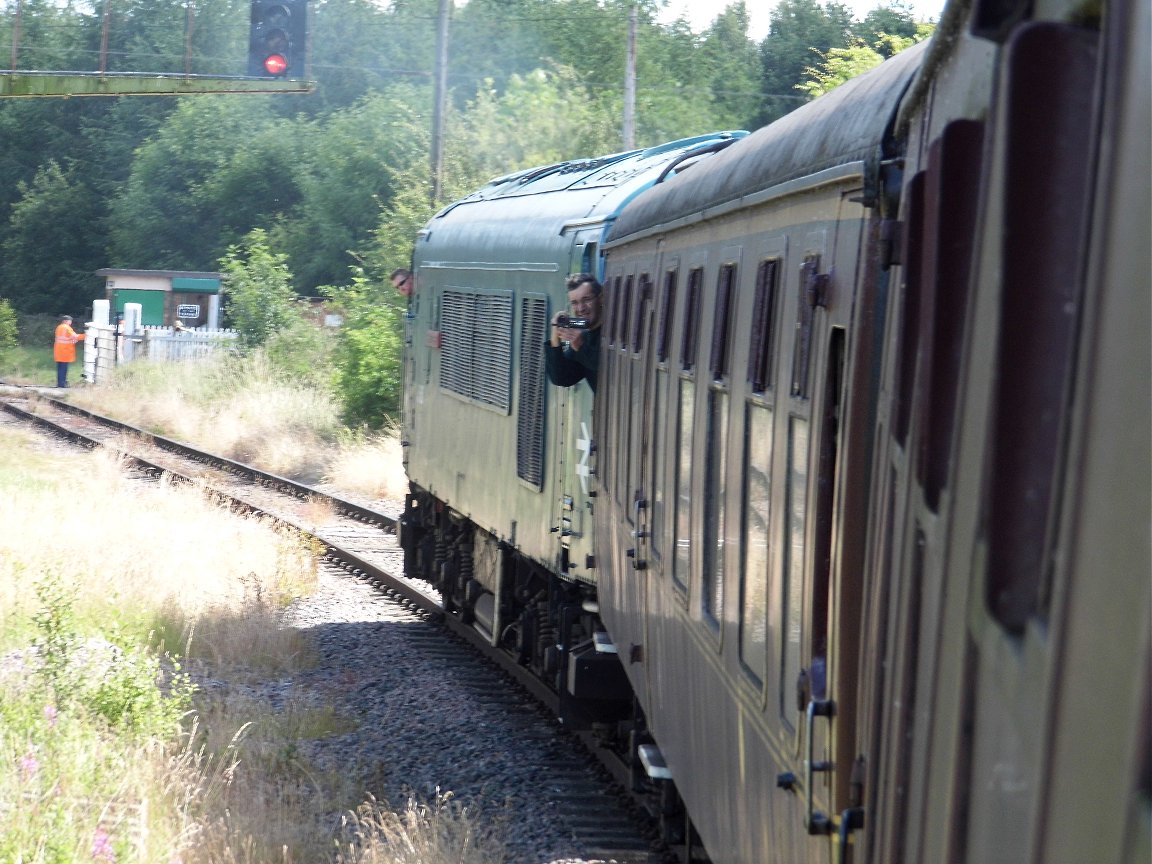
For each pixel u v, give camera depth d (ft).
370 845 48.62
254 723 64.49
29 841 41.65
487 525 79.30
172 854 45.11
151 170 434.71
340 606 97.30
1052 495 10.08
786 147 28.35
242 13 509.76
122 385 257.96
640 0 459.73
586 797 58.70
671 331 41.91
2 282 467.11
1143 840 8.16
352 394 188.85
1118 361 9.04
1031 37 10.11
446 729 68.49
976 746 12.19
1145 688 8.27
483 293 80.89
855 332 20.61
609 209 61.31
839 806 20.49
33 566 89.04
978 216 13.16
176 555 99.45
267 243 388.78
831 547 21.86
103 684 59.26
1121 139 9.18
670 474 41.14
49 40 503.61
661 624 43.01
